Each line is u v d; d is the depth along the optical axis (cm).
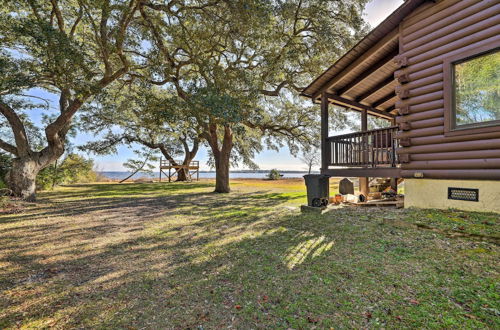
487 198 395
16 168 877
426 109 475
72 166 1576
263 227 486
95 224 540
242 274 279
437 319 183
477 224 350
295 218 548
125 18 740
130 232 473
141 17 789
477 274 241
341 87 729
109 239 429
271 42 919
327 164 711
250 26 735
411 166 500
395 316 190
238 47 944
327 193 639
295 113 1293
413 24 497
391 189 887
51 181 1371
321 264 292
